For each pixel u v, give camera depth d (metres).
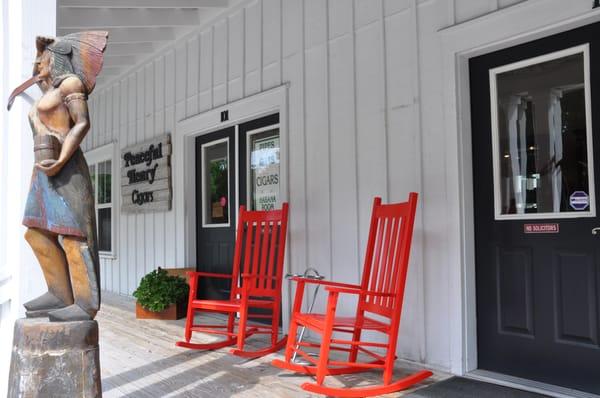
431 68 3.18
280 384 2.84
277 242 4.26
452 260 3.01
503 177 2.95
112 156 7.13
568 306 2.64
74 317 1.73
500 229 2.93
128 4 4.58
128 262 6.66
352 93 3.68
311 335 3.98
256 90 4.58
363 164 3.59
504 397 2.53
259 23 4.55
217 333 3.66
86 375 1.71
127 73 6.79
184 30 5.54
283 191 4.20
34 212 1.77
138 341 3.93
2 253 2.23
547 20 2.64
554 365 2.68
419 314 3.19
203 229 5.42
